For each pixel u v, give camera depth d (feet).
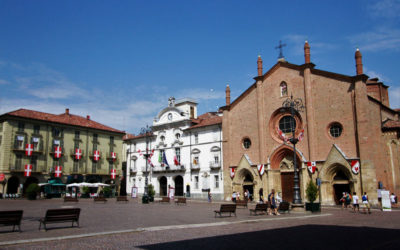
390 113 146.82
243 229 57.62
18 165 191.01
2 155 185.98
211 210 103.30
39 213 89.56
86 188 197.57
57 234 49.90
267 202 88.43
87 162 226.17
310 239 47.06
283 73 153.48
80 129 225.15
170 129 209.87
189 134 197.26
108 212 93.25
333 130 135.85
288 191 147.23
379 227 62.03
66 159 214.69
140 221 69.97
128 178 232.73
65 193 197.77
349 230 57.26
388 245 42.50
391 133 128.26
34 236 47.73
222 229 57.47
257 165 155.84
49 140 207.31
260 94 159.33
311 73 144.05
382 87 163.94
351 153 128.77
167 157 208.64
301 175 140.56
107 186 208.03
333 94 136.36
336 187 133.49
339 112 133.80
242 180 163.32
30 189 170.60
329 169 132.46
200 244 42.42
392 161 126.72
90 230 54.75
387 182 126.21
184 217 79.46
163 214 87.86
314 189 99.50
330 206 125.49
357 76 128.16
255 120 161.27
